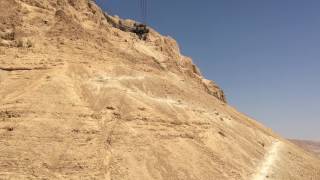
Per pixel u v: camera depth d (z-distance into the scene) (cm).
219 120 7694
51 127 5294
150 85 7275
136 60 8219
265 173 6606
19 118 5322
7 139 5034
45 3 7862
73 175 4850
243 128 8181
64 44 7138
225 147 6638
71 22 7638
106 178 4978
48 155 4966
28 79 6197
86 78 6631
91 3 9475
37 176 4719
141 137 5728
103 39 7969
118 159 5278
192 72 10550
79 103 5850
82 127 5444
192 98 7944
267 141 8512
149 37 10538
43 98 5691
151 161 5469
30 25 7269
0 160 4800
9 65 6378
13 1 7469
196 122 6725
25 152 4925
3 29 7012
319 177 7762
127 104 6234
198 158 5934
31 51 6738
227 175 5969
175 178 5397
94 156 5131
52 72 6350
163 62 9312
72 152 5072
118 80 6919
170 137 6022
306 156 8931
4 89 5981
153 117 6166
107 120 5791
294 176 7169
